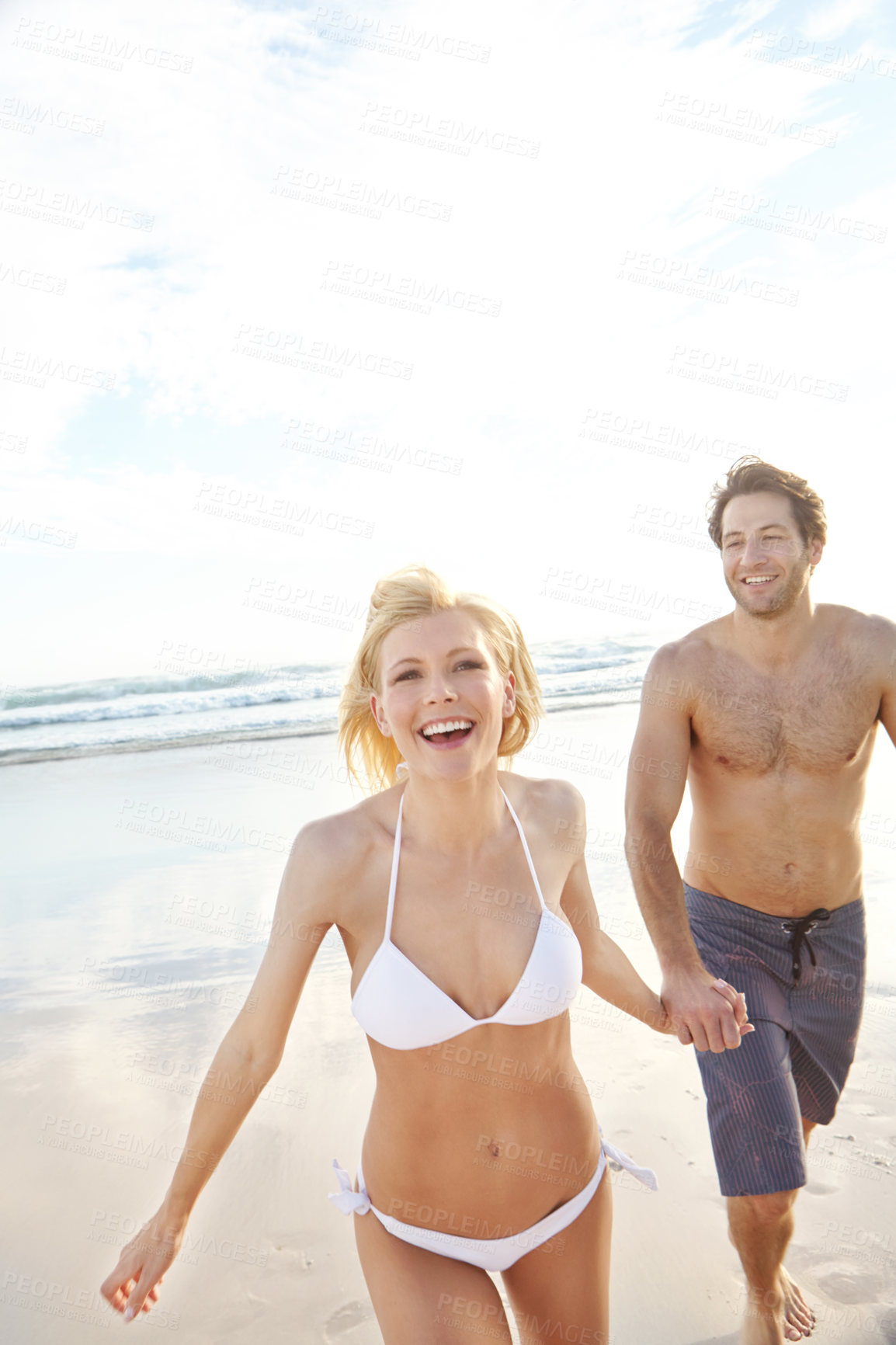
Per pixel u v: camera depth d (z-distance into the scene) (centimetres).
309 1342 262
